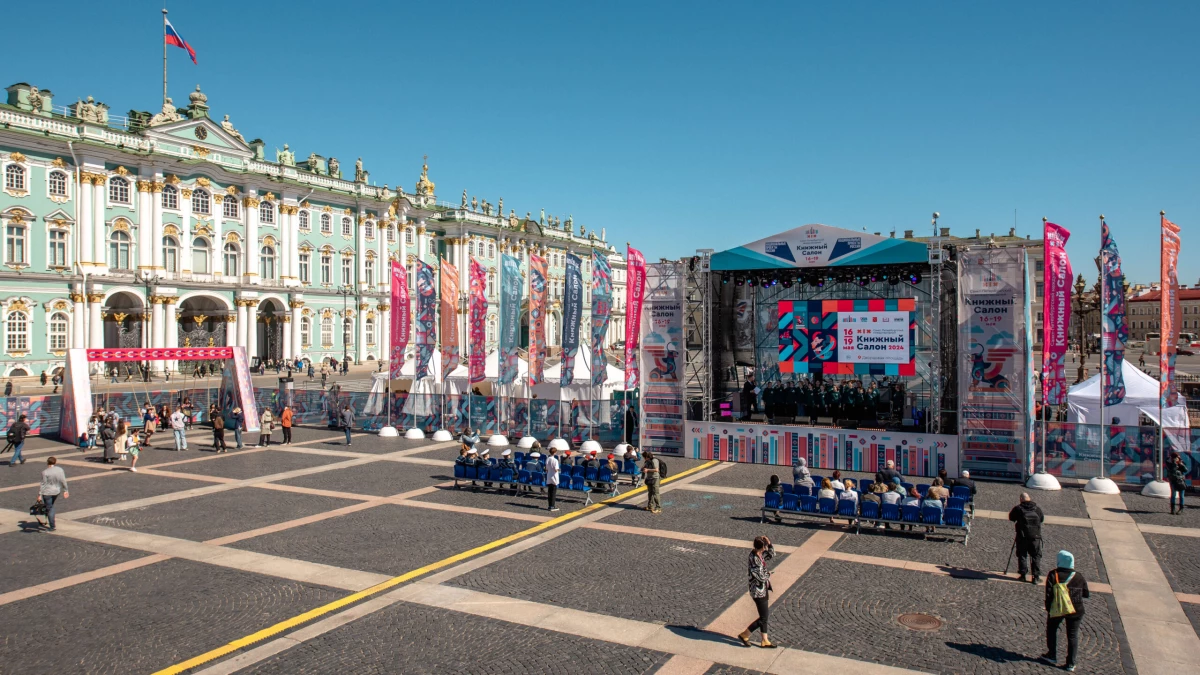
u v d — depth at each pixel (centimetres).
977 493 2486
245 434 3875
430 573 1647
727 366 3609
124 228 6378
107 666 1204
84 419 3541
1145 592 1541
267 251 7512
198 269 6944
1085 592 1197
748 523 2084
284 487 2548
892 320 2972
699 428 3114
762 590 1273
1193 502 2338
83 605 1464
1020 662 1223
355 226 8406
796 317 3112
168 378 6475
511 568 1684
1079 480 2603
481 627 1359
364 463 3009
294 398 4306
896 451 2831
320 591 1538
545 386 3812
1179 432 2500
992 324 2698
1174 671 1196
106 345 6788
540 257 3581
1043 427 2630
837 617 1409
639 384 3234
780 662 1223
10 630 1345
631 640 1305
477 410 3709
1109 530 2012
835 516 2000
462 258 9662
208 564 1711
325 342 8106
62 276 6012
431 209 9344
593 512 2208
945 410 2891
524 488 2495
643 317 3216
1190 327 17138
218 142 7081
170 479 2692
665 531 1998
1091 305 4222
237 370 4000
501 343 3594
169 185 6681
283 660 1225
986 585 1589
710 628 1357
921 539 1936
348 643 1290
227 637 1314
